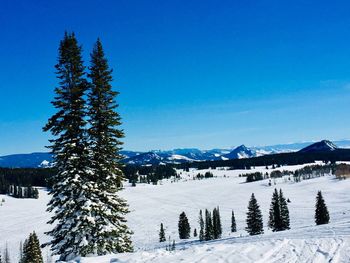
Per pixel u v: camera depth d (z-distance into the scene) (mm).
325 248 18453
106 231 24938
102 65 27203
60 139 25531
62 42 25953
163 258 16750
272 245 19641
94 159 26516
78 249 24234
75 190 25203
